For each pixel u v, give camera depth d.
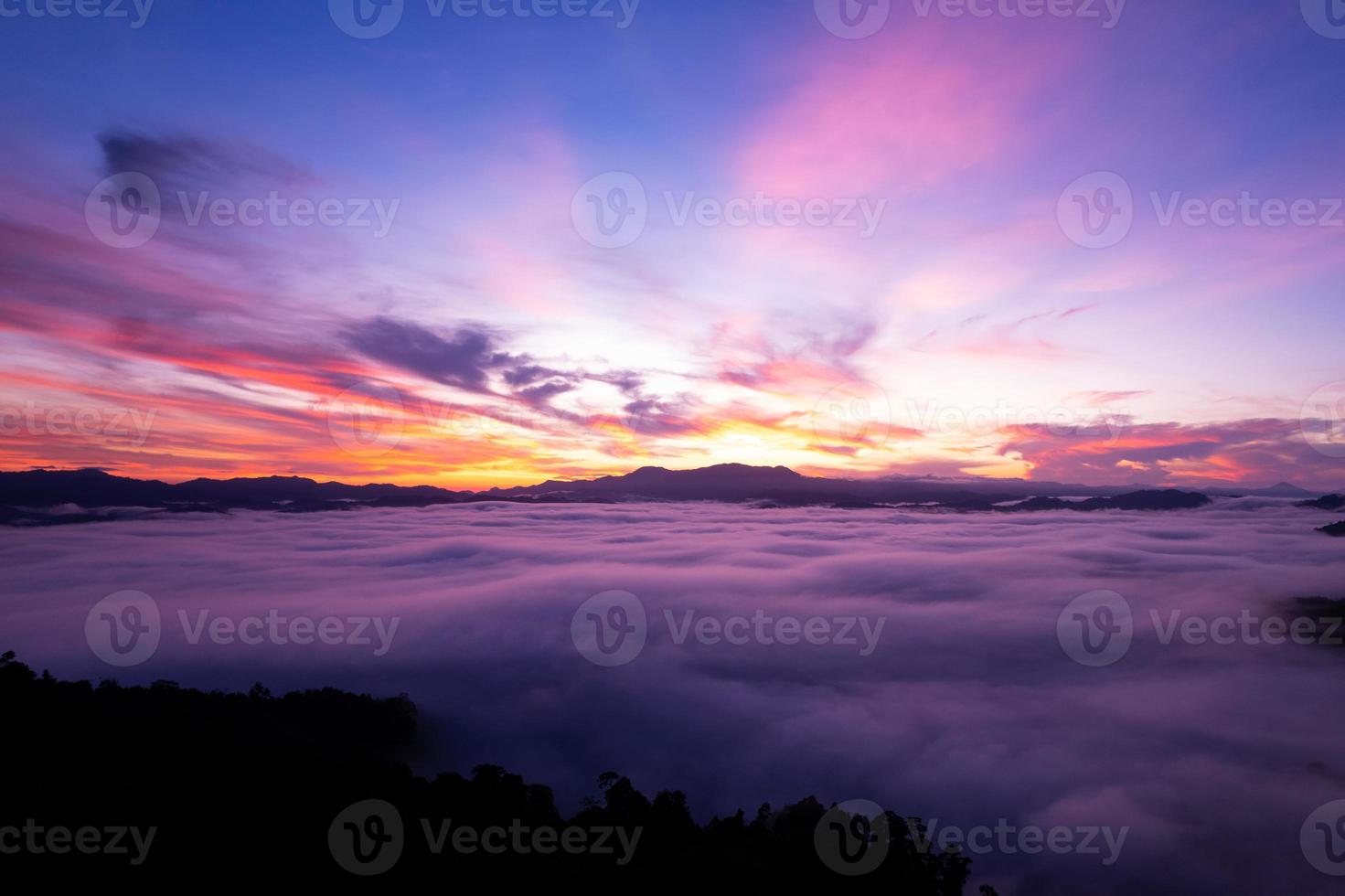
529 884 21.16
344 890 18.91
